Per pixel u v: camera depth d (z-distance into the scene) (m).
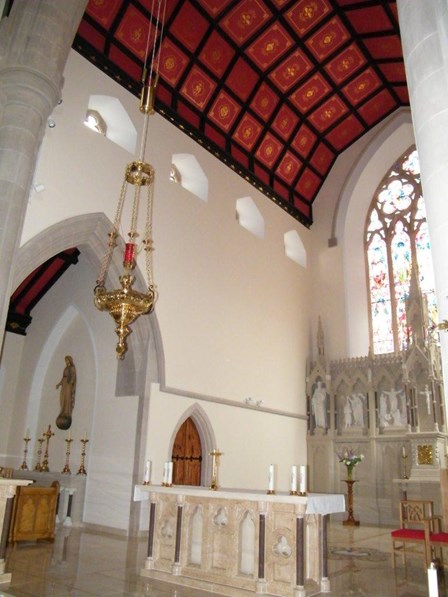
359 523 14.20
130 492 11.28
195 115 14.44
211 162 14.67
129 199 12.09
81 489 12.20
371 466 15.16
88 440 12.91
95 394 13.11
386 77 16.41
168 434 12.02
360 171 18.34
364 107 17.44
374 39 14.80
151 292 8.38
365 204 18.52
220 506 7.02
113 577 7.07
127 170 8.43
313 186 18.69
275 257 16.56
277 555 6.47
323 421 16.28
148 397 11.78
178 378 12.40
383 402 15.56
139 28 12.41
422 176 5.41
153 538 7.39
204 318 13.43
